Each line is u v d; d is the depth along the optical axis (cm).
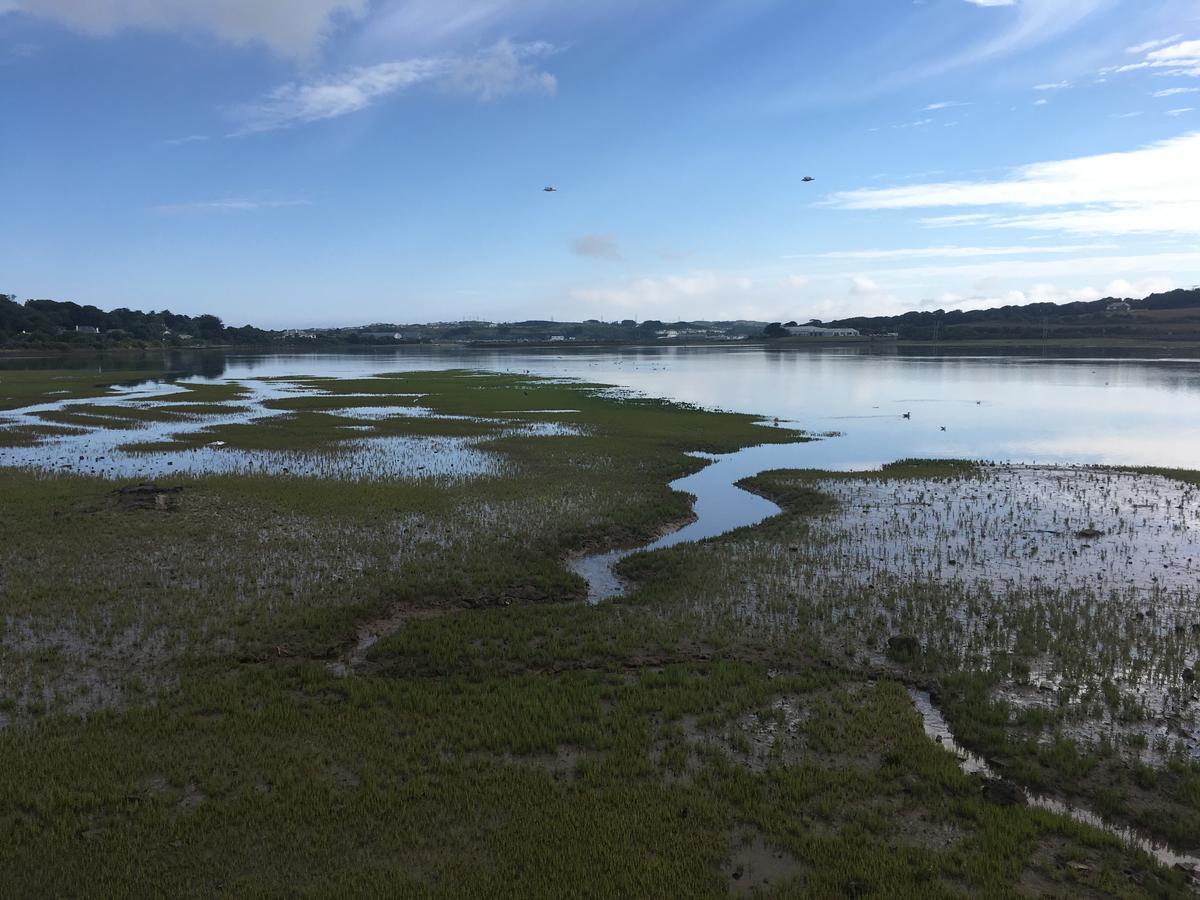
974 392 7038
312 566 1867
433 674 1359
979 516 2408
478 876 841
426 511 2402
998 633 1500
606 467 3194
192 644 1425
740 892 827
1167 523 2320
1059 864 871
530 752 1104
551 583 1798
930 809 967
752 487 2934
